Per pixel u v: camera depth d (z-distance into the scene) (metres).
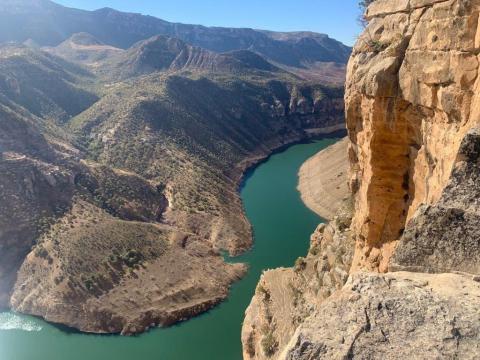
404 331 7.13
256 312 43.91
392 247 23.97
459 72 17.45
